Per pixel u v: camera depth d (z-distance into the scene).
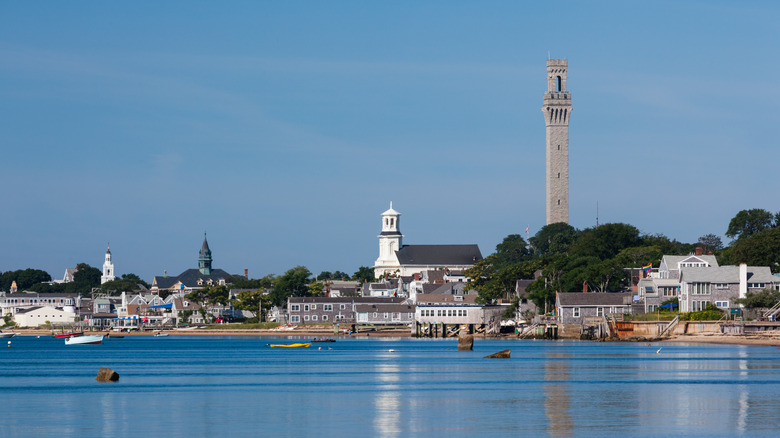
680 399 106.50
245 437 83.50
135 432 86.44
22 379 144.50
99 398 113.88
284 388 124.56
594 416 93.81
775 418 91.69
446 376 139.75
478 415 95.44
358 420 92.81
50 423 92.12
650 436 82.25
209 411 100.25
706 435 82.44
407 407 102.19
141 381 138.38
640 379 130.00
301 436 83.88
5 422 92.94
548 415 94.75
